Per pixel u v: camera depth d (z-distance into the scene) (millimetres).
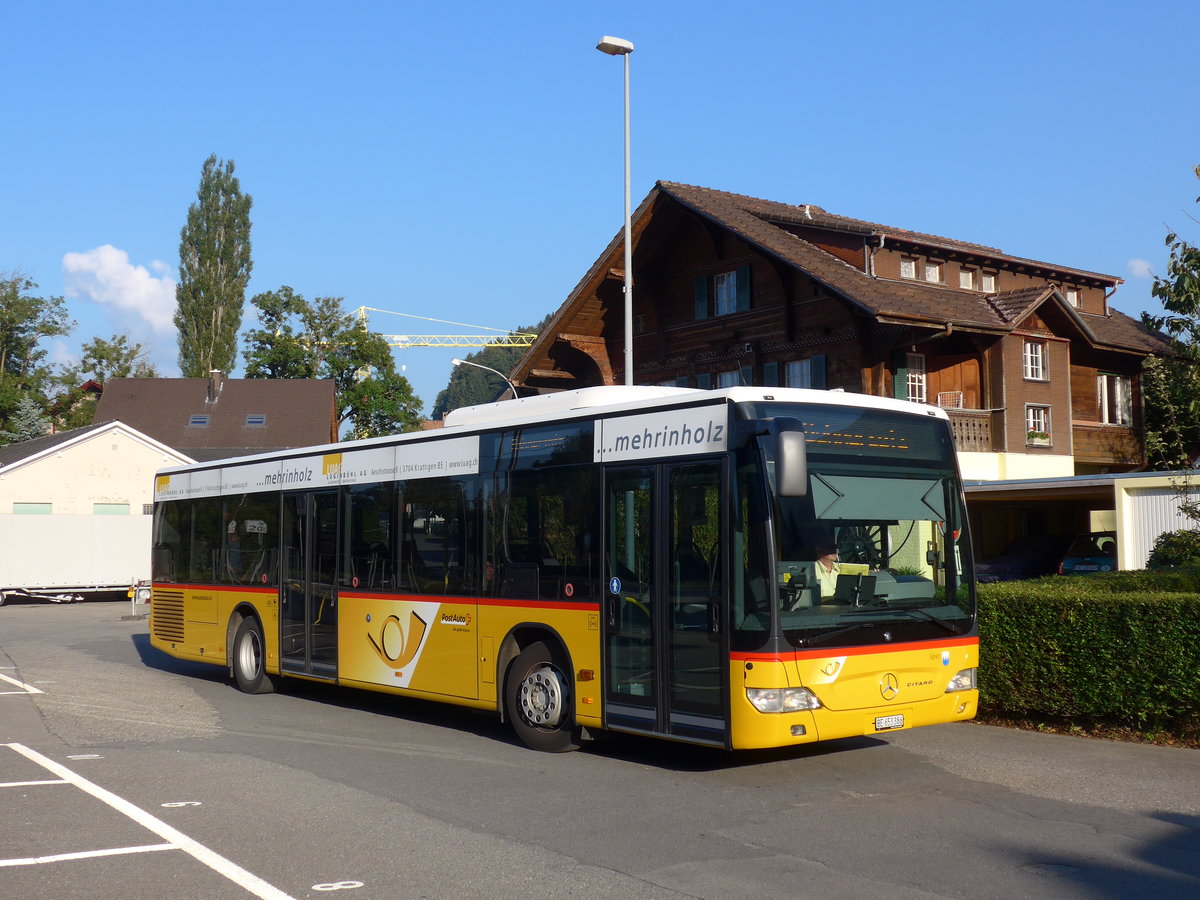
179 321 69375
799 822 7938
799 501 8922
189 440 57688
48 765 10297
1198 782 9148
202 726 12750
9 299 69688
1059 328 32031
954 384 30312
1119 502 19094
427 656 12266
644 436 9859
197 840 7547
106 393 60438
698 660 9086
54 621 31234
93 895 6359
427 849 7273
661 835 7602
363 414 69562
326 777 9680
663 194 32375
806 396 9336
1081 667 11141
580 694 10281
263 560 15484
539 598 10797
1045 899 6176
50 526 39062
